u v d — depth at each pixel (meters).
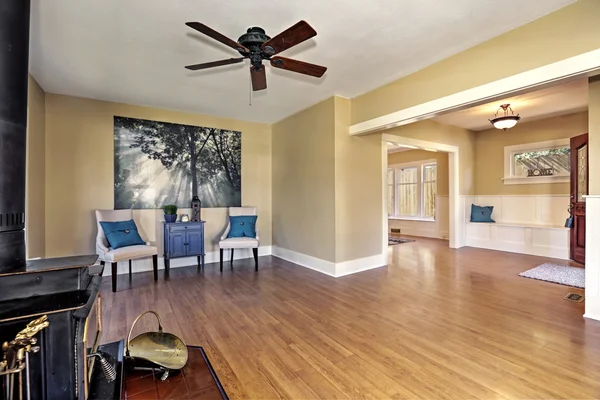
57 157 3.91
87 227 4.11
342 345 2.26
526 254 5.54
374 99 3.89
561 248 5.15
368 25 2.46
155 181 4.60
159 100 4.24
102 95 4.02
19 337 1.21
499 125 4.73
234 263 4.99
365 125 4.03
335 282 3.88
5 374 1.26
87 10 2.22
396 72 3.36
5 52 1.41
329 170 4.27
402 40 2.70
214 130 5.11
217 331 2.51
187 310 2.96
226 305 3.09
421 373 1.90
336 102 4.16
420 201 8.20
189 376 1.83
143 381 1.77
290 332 2.48
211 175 5.07
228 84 3.66
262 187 5.61
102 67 3.18
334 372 1.92
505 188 6.22
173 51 2.86
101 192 4.20
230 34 2.58
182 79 3.50
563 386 1.75
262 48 2.20
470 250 5.99
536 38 2.39
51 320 1.43
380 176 4.77
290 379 1.85
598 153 2.68
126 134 4.38
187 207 4.86
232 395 1.70
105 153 4.23
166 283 3.86
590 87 2.73
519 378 1.83
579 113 5.18
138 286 3.73
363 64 3.16
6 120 1.41
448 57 3.01
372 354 2.13
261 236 5.59
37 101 3.55
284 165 5.27
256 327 2.58
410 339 2.34
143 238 4.48
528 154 5.94
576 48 2.19
